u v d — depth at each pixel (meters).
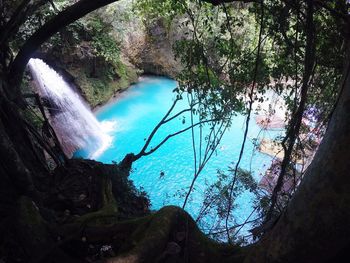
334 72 7.23
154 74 21.83
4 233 4.48
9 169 5.25
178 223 4.20
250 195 10.68
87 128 16.31
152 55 21.11
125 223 4.39
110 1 6.94
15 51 11.48
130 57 21.03
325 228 2.82
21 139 7.22
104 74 18.73
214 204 9.93
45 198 6.48
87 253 4.29
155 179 13.31
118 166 8.30
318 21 6.63
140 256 3.68
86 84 17.64
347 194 2.70
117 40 19.03
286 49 7.09
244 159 13.59
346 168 2.69
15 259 4.28
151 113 18.14
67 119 15.59
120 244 4.32
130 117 17.86
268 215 6.05
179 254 4.00
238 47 8.65
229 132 15.25
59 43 15.88
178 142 15.48
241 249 4.18
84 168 7.91
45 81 15.40
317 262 3.02
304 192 2.96
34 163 7.51
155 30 20.14
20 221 4.20
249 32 9.57
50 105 15.12
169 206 4.31
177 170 13.79
